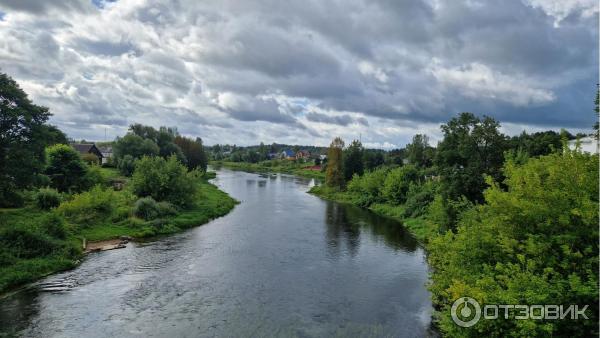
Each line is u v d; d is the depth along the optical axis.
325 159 150.62
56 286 23.09
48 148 46.78
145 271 26.19
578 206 12.09
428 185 50.75
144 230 36.66
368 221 47.78
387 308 20.86
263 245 33.91
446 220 30.73
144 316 19.44
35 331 17.70
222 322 18.95
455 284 12.84
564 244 12.18
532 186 13.54
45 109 34.72
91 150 95.38
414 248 33.84
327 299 22.02
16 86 32.84
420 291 23.38
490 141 33.38
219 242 34.66
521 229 13.63
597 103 18.05
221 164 195.88
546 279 12.02
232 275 25.77
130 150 88.25
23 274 23.47
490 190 14.66
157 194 47.06
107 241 33.19
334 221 47.22
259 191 81.38
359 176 77.44
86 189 48.06
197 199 52.09
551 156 15.00
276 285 24.08
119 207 41.25
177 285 23.75
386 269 27.58
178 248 32.28
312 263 28.80
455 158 34.94
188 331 17.98
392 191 57.84
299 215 51.25
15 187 33.78
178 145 106.81
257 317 19.58
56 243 27.77
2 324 18.27
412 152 101.06
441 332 18.03
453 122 35.28
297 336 17.66
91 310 19.98
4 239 25.72
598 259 11.34
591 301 11.16
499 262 14.01
